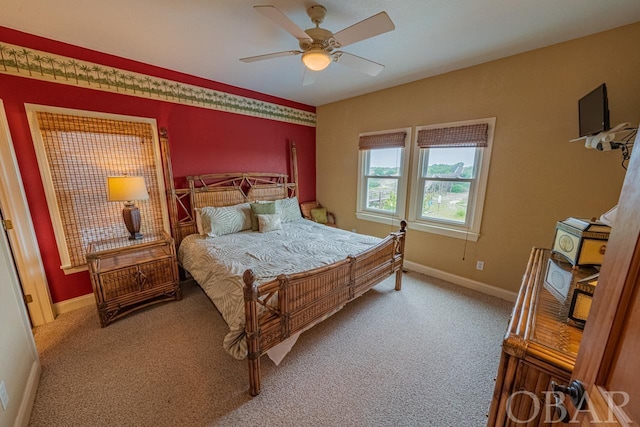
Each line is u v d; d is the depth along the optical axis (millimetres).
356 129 3830
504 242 2648
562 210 2268
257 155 3746
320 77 2963
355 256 2150
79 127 2320
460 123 2754
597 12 1708
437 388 1637
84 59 2295
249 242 2764
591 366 567
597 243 1005
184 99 2955
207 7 1700
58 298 2400
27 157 2131
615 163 1984
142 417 1438
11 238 2088
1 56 1955
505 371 818
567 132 2164
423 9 1715
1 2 1615
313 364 1830
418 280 3150
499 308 2537
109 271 2211
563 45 2107
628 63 1861
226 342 1592
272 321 1608
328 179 4395
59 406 1494
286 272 1980
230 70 2809
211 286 2117
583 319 867
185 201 3133
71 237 2402
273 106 3816
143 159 2732
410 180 3314
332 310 2037
